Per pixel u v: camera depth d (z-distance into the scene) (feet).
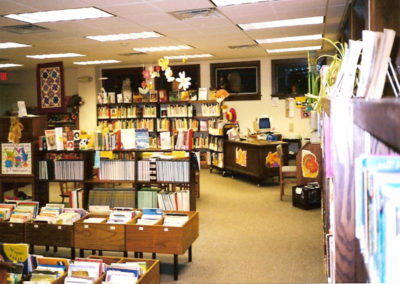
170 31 25.80
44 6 18.57
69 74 45.62
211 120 40.57
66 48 31.40
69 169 21.03
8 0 17.42
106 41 28.78
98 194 20.40
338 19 23.40
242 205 25.02
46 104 23.93
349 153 4.12
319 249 16.76
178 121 41.09
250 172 31.91
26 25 22.71
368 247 3.12
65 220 15.25
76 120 43.96
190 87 42.73
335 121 4.12
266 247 17.22
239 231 19.63
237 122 37.91
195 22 23.21
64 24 22.75
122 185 31.65
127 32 25.67
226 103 41.91
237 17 22.18
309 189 23.59
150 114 41.78
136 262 12.18
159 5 19.21
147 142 20.66
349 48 6.10
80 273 11.02
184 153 20.59
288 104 40.34
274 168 30.91
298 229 19.71
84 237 14.84
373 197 2.95
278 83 40.86
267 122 36.40
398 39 7.25
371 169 3.16
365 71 5.21
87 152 21.07
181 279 14.08
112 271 11.05
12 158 20.98
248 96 41.22
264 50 35.78
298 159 25.32
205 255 16.46
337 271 4.27
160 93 41.42
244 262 15.58
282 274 14.29
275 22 24.18
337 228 4.25
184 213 16.03
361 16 18.15
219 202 25.94
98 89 44.60
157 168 20.22
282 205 24.82
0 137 21.74
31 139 21.72
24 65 41.65
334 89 6.65
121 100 42.19
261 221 21.30
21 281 10.86
